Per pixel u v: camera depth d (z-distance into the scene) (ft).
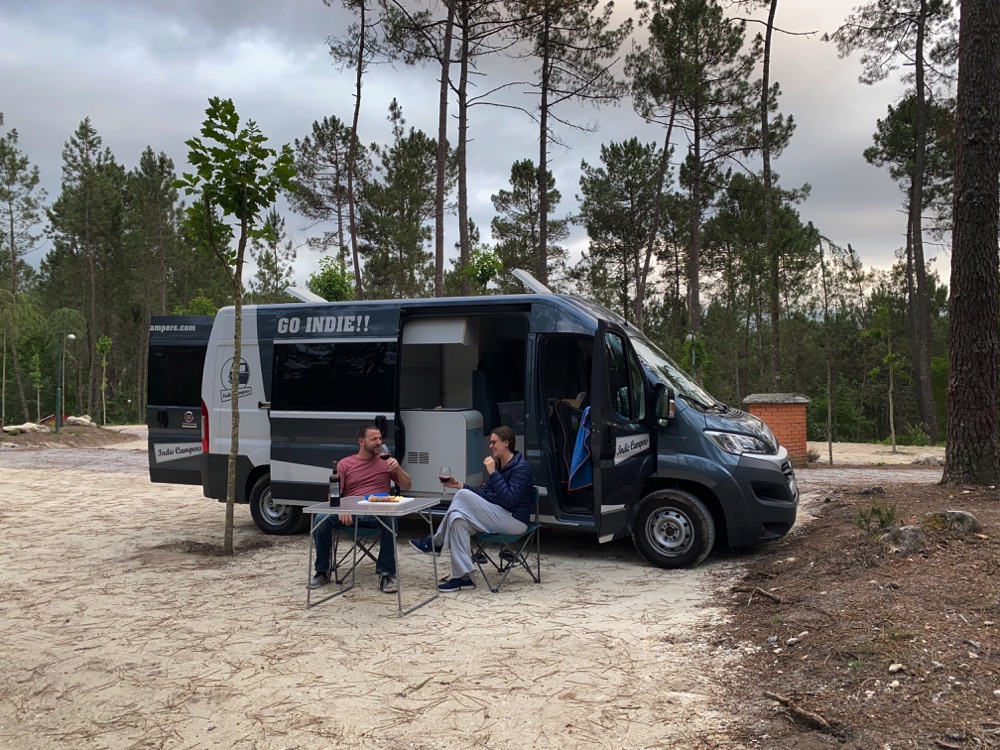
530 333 22.45
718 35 81.76
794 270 86.53
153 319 28.96
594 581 19.93
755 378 149.59
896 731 10.12
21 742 11.32
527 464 19.86
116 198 164.25
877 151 102.12
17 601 18.49
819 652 13.00
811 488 34.96
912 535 17.25
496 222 122.42
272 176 23.43
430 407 26.32
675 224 127.24
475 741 10.94
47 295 181.88
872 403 144.05
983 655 11.74
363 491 20.01
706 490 21.42
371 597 18.75
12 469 50.06
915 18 78.33
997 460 23.91
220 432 26.86
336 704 12.38
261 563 22.43
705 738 10.74
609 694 12.45
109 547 24.75
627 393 21.03
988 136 23.75
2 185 147.13
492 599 18.39
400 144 122.21
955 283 24.26
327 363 25.05
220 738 11.30
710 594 18.29
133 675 13.79
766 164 75.31
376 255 126.62
